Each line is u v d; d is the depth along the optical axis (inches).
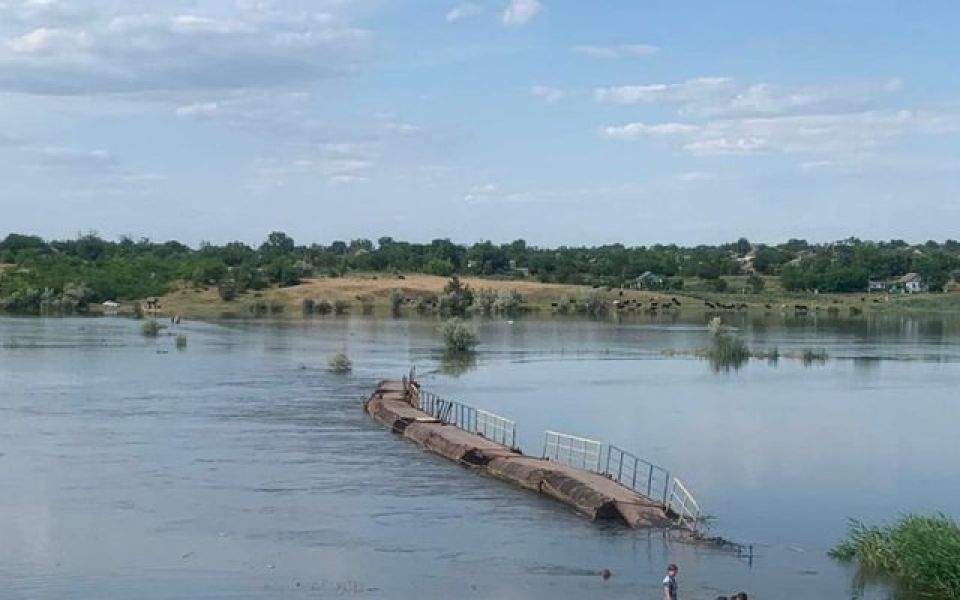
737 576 1545.3
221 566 1561.3
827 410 3307.1
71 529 1752.0
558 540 1716.3
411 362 4586.6
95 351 4808.1
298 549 1651.1
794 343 5836.6
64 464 2261.3
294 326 6707.7
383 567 1562.5
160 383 3695.9
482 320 7618.1
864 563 1616.6
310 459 2358.5
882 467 2425.0
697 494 2113.7
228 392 3484.3
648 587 1480.1
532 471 2089.1
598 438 2726.4
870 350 5423.2
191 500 1958.7
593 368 4468.5
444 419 2795.3
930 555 1497.3
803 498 2103.8
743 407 3348.9
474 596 1433.3
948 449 2662.4
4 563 1567.4
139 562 1578.5
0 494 1984.5
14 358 4441.4
